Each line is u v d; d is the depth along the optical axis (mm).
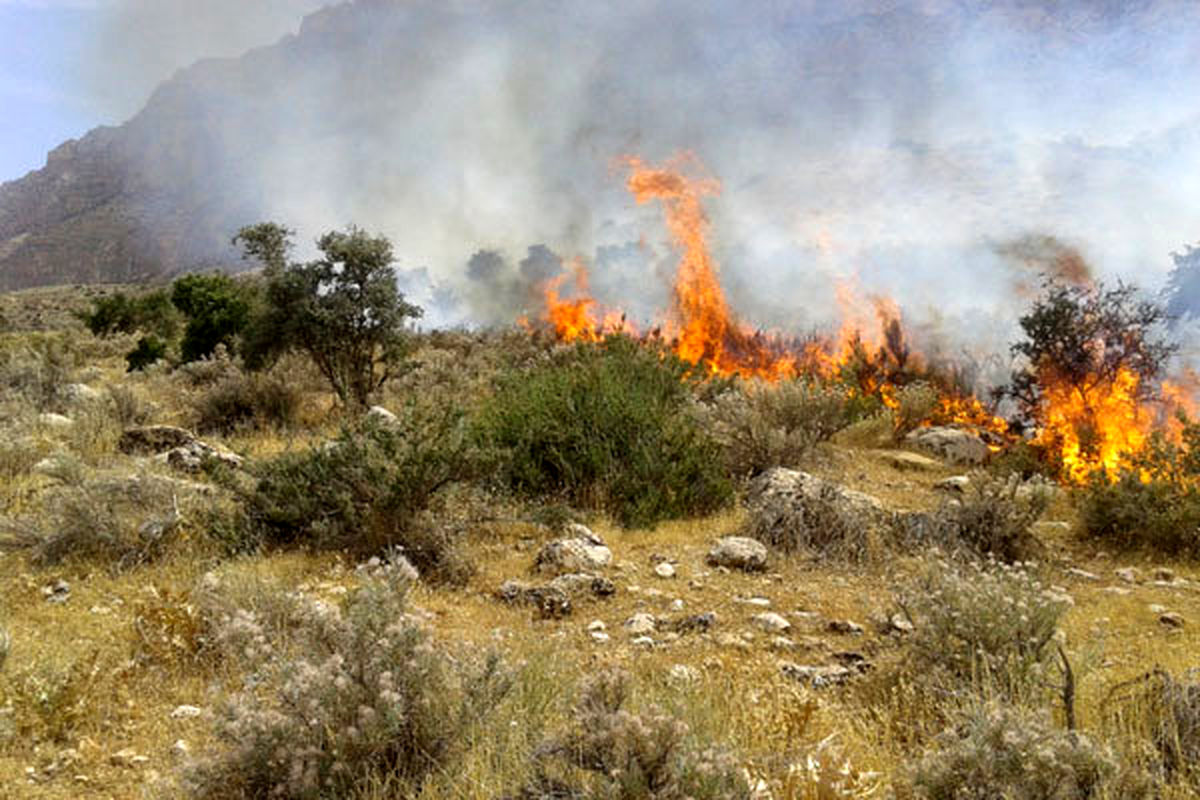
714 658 5164
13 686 4543
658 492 8570
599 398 9852
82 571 6711
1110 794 3121
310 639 4047
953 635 4793
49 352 18172
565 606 6043
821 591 6555
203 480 9102
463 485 7844
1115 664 4938
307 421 14141
